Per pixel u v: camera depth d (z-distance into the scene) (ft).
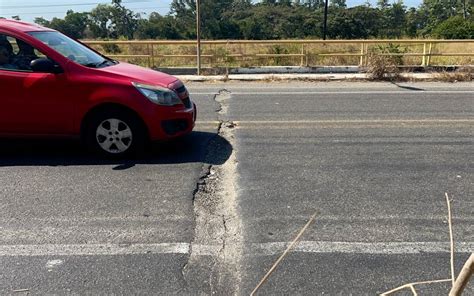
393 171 16.60
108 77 17.71
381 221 12.62
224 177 16.08
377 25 178.40
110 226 12.38
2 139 18.99
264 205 13.67
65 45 19.03
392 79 42.01
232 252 11.05
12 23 18.89
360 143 20.22
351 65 50.24
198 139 20.92
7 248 11.26
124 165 17.35
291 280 9.91
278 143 20.31
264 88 37.40
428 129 22.62
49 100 17.57
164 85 18.15
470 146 19.67
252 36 172.76
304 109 27.96
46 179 15.89
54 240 11.64
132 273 10.19
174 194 14.55
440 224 12.46
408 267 10.42
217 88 37.73
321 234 11.88
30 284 9.78
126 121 17.72
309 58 49.96
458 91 34.65
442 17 204.33
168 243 11.47
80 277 10.04
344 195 14.40
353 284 9.78
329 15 177.68
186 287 9.66
